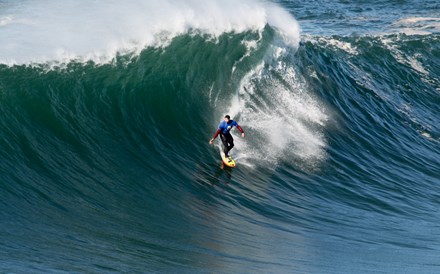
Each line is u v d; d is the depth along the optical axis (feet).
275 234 160.04
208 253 136.05
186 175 189.37
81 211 150.61
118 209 157.28
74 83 211.61
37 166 169.58
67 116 196.85
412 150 258.98
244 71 246.27
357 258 146.51
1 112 188.34
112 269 113.09
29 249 118.93
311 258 142.10
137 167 185.68
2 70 205.87
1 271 102.12
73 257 117.70
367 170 229.04
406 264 144.87
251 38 258.78
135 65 230.27
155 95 222.07
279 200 189.26
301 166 216.13
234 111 231.50
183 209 166.81
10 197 150.20
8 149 173.06
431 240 173.99
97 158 183.21
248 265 130.11
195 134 214.90
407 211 200.44
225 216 168.25
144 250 130.82
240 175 199.41
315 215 182.60
